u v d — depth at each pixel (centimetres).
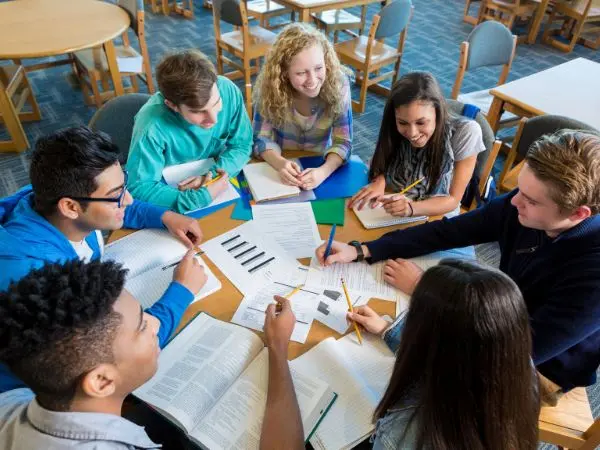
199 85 134
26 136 302
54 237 105
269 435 80
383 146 154
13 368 61
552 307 98
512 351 62
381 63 340
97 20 275
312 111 174
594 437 105
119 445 68
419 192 156
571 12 442
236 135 172
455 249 133
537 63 437
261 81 168
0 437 67
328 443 83
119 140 181
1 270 94
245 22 309
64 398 64
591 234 94
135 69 304
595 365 108
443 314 62
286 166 155
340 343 101
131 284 114
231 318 107
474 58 273
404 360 69
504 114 283
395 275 117
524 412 66
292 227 135
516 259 113
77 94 353
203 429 83
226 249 126
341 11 406
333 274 120
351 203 146
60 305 60
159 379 90
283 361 93
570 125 184
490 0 471
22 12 278
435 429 65
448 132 147
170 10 520
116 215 111
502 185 229
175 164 166
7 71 296
